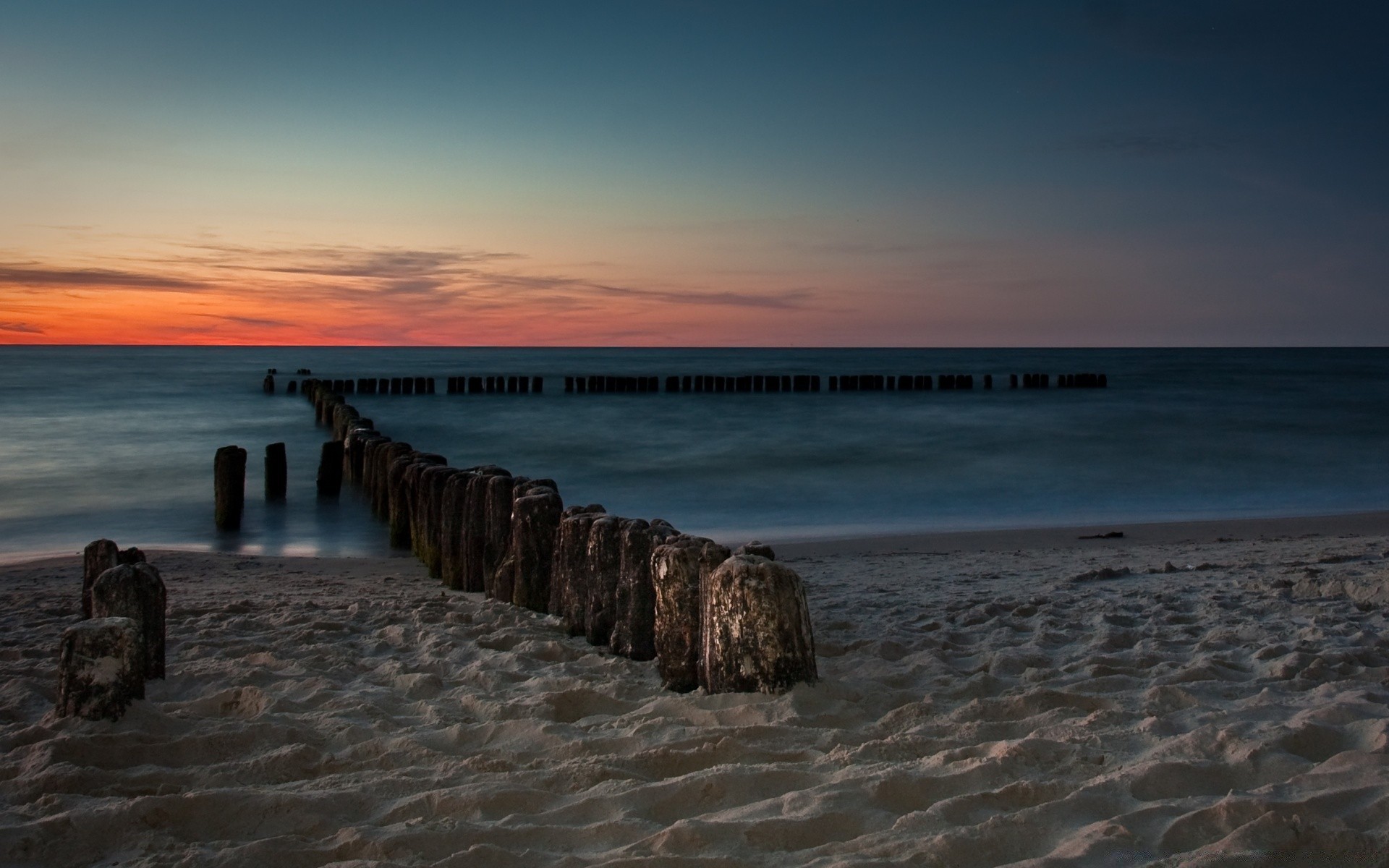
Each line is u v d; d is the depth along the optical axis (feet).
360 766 11.70
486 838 9.46
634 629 17.07
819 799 9.93
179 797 10.28
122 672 12.75
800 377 150.82
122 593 15.03
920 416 104.63
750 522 45.96
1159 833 9.12
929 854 8.81
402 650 17.92
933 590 25.48
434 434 85.51
